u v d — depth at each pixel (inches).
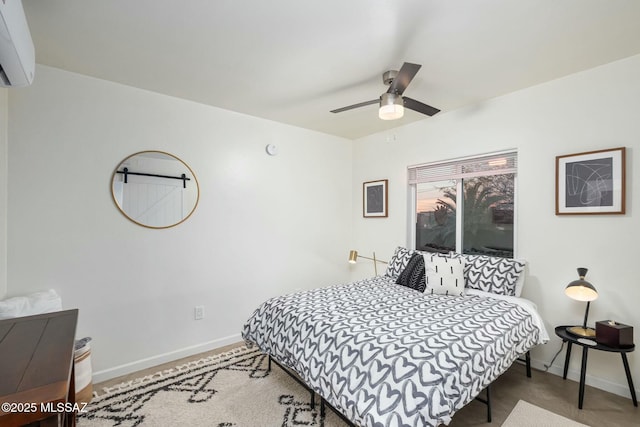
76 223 90.9
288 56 81.5
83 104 92.0
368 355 61.5
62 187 88.7
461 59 83.0
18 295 82.1
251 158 129.0
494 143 111.3
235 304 124.4
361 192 164.4
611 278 86.3
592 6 61.1
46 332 49.6
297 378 85.0
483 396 84.0
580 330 87.1
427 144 133.7
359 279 164.7
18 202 82.4
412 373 55.2
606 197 86.4
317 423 73.1
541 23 66.9
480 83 98.8
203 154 115.7
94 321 93.9
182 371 99.1
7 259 80.7
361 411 54.7
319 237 153.9
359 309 85.4
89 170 93.0
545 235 99.1
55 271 87.7
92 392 85.3
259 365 103.0
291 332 79.4
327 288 111.0
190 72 90.8
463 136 120.8
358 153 166.4
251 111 123.9
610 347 77.5
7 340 45.9
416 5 61.1
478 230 122.3
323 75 92.4
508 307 88.4
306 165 148.3
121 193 98.5
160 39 73.7
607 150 86.0
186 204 111.7
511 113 106.7
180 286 110.5
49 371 35.8
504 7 61.5
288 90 103.3
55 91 87.7
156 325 105.2
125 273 99.3
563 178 94.4
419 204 143.1
